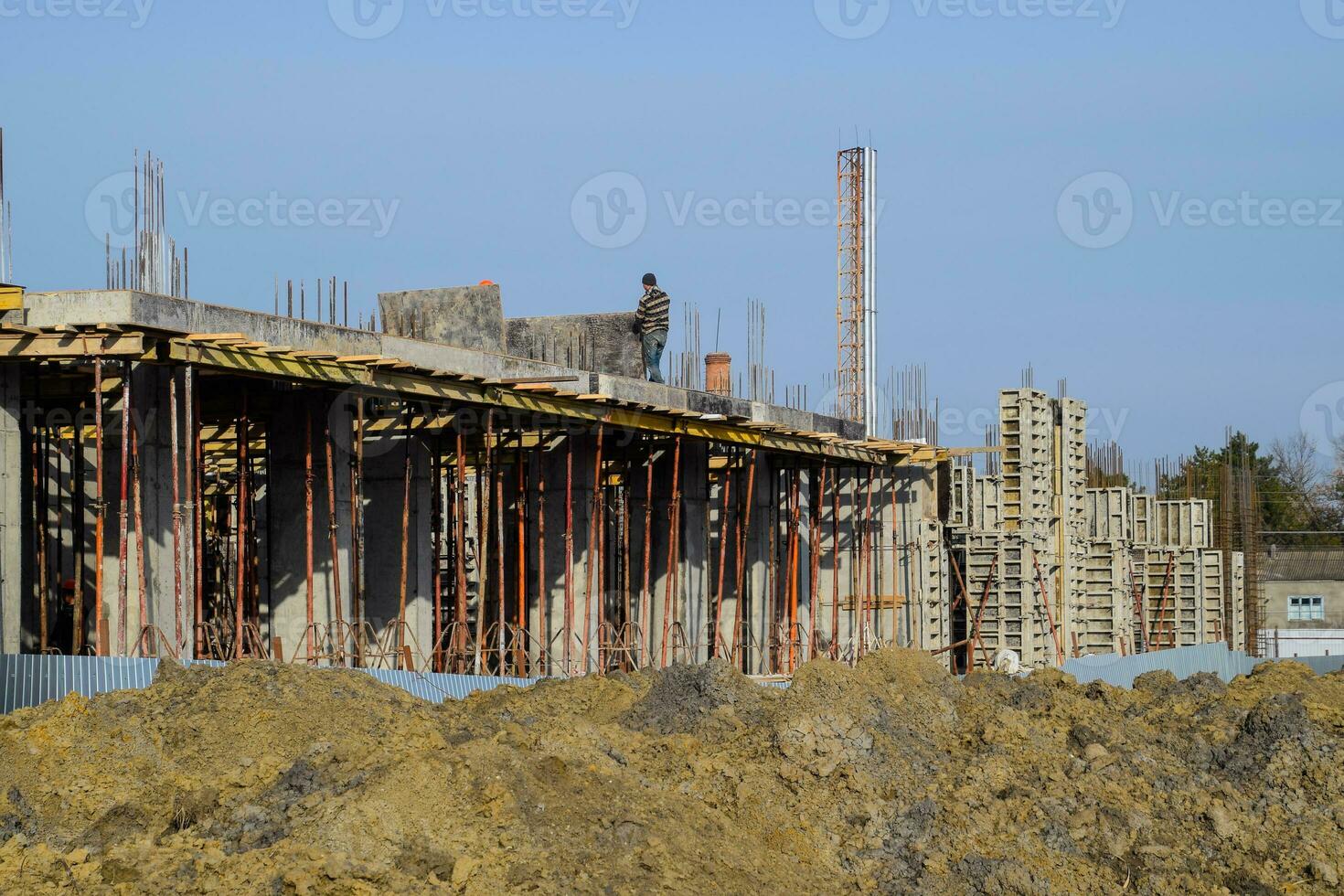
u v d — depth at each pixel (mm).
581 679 21062
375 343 23047
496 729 17641
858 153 51438
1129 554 46312
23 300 18734
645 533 30641
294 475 24344
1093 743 18562
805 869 14750
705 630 32844
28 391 22828
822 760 17062
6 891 12039
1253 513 58844
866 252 51031
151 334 18859
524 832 13328
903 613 38219
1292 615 69125
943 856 15242
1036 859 15203
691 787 16328
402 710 18031
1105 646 44219
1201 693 23406
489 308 27406
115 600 21281
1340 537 83125
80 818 14320
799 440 32844
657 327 30781
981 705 20312
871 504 37750
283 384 24312
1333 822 16453
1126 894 14812
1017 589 39156
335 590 23500
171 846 13016
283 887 11891
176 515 19438
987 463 41875
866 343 50875
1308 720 19031
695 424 29453
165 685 17625
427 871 12516
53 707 16297
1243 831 16078
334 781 14367
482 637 25328
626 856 13359
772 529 36094
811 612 36344
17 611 19844
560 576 29641
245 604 25797
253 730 16672
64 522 25609
